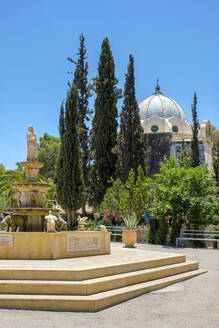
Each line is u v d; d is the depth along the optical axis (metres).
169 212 19.33
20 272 6.99
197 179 19.97
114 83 34.16
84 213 34.44
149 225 20.08
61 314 6.03
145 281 8.31
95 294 6.72
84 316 5.95
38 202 11.66
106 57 34.44
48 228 9.00
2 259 8.73
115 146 31.91
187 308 6.54
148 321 5.74
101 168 32.25
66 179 27.92
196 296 7.48
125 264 8.18
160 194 19.78
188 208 19.14
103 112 33.31
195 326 5.51
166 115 44.50
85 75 38.38
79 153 28.89
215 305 6.77
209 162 41.12
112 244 19.00
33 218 11.05
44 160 49.09
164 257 9.89
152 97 46.91
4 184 29.30
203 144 39.34
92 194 33.56
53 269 7.04
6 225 10.67
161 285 8.30
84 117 37.47
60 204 28.09
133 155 31.20
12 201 27.72
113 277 7.47
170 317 5.98
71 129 28.88
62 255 9.09
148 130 43.38
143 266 8.80
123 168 30.92
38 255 8.74
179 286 8.48
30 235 8.79
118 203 24.11
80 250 9.72
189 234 18.14
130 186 23.91
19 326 5.35
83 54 38.59
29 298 6.33
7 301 6.33
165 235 18.92
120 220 23.94
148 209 20.50
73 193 27.64
